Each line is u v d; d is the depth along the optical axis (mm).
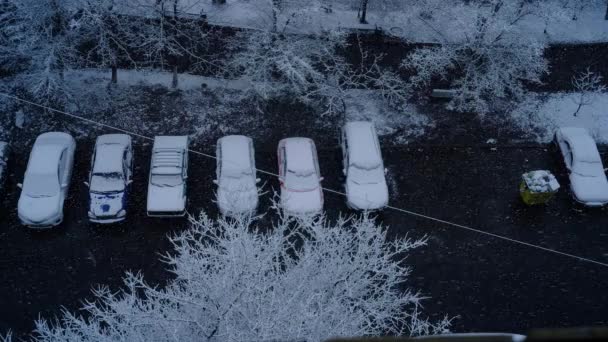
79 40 20562
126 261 17938
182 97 21844
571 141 20469
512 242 19000
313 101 21859
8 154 19719
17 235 18281
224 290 11664
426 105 22250
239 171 19172
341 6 23922
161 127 21250
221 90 22109
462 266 18312
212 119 21500
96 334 11883
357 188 19250
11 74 21781
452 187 20266
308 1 21406
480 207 19812
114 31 21734
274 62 20938
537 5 21297
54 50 19500
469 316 17234
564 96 22719
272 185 19906
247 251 12062
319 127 21547
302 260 12609
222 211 18531
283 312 11234
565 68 23281
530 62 21422
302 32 22219
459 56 21625
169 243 18406
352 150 19719
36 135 20719
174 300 11977
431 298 17531
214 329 11531
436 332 14289
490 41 21219
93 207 18297
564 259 18672
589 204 19641
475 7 21156
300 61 19969
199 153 20125
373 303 12969
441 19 23406
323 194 19766
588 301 17750
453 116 22047
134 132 21062
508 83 21656
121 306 11898
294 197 19062
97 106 21344
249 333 11516
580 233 19328
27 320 16562
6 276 17359
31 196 18297
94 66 22078
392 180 20328
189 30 22391
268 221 19016
